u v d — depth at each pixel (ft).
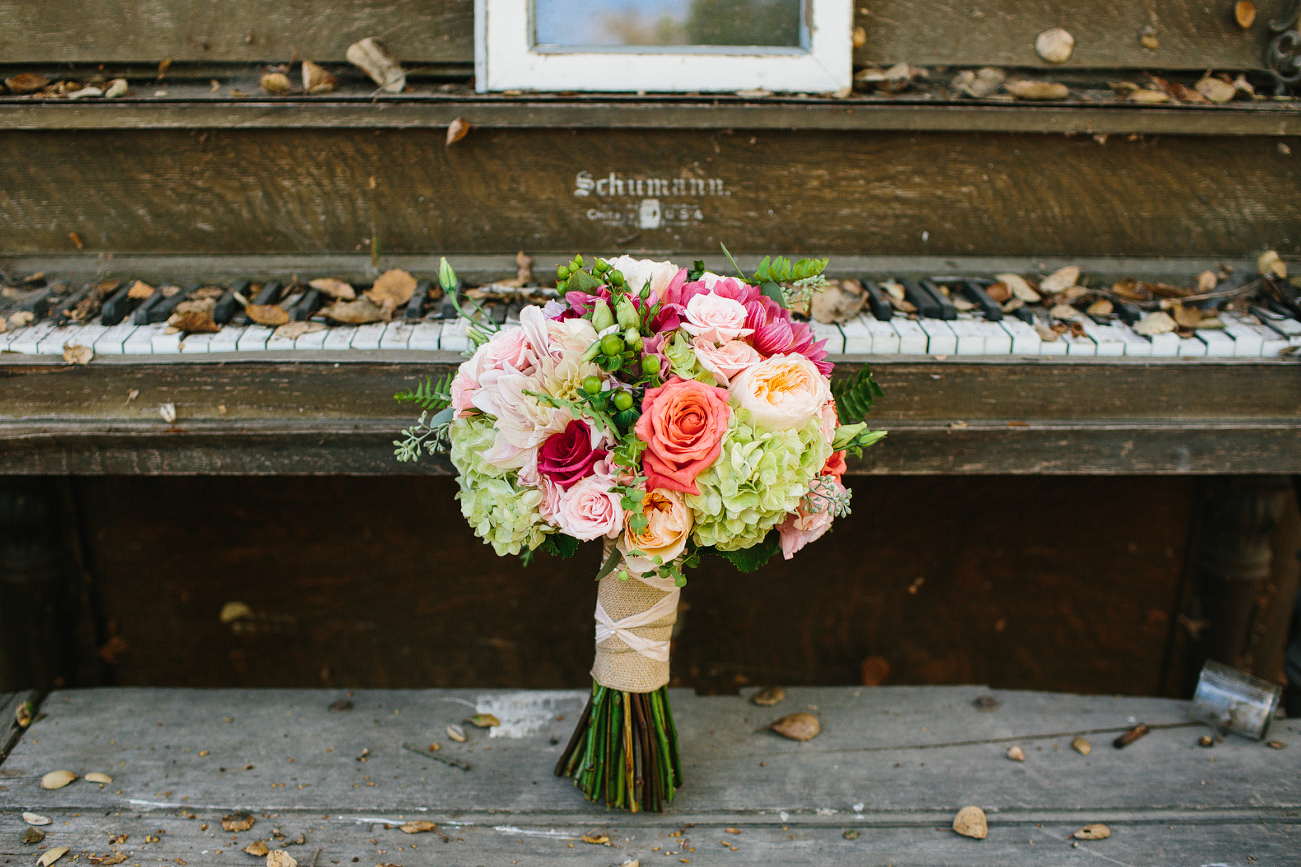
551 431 3.74
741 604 7.61
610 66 5.35
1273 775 5.29
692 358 3.78
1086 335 5.33
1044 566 7.55
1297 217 5.84
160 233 5.57
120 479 7.00
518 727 5.63
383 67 5.36
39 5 5.31
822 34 5.35
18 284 5.47
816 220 5.70
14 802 4.91
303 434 5.18
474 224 5.64
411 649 7.67
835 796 5.10
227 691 5.93
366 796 5.02
